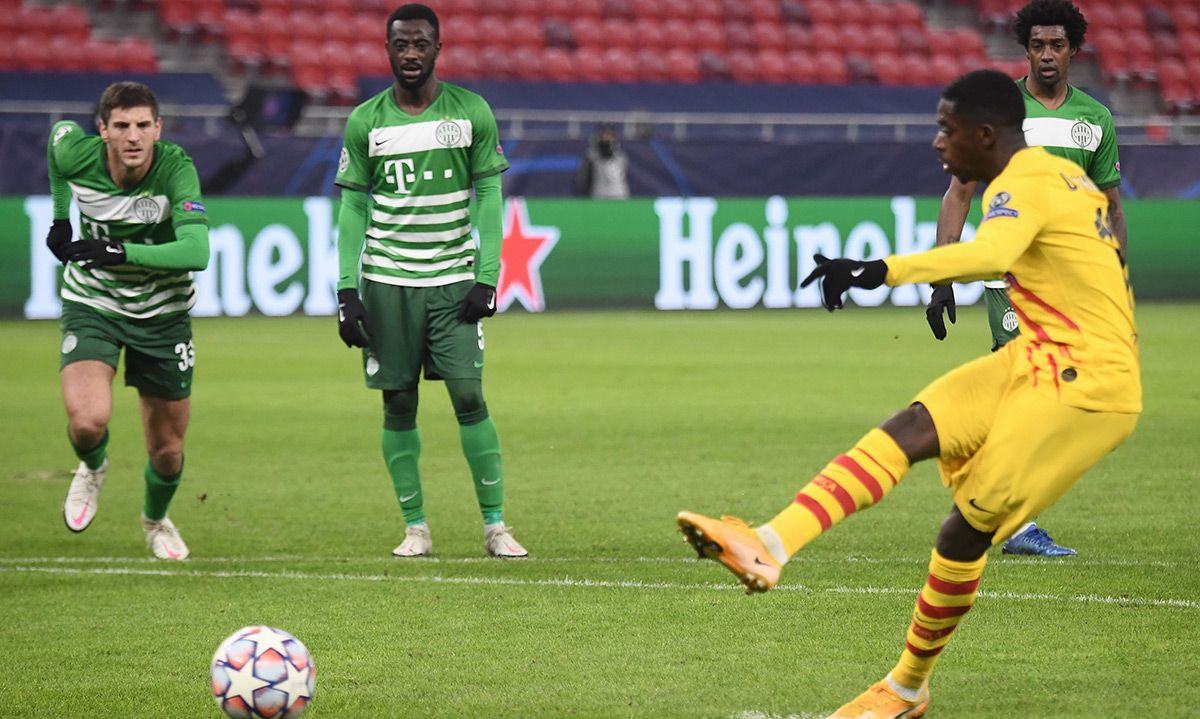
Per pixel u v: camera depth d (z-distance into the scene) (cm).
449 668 1775
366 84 9094
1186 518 2762
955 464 1491
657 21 9919
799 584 2216
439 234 2494
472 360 2492
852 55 10112
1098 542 2538
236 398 4703
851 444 3747
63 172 2358
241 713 1460
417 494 2534
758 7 10131
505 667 1777
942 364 5516
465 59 9356
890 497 3038
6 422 4244
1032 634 1902
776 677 1719
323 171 7325
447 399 4838
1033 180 1461
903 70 10125
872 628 1944
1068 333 1455
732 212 7662
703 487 3147
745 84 9431
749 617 2014
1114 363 1446
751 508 2895
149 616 2062
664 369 5388
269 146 7231
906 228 7762
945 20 10538
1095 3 10369
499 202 2525
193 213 2303
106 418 2345
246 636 1483
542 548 2544
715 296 7669
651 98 9269
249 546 2595
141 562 2456
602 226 7544
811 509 1427
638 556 2459
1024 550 2436
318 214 7194
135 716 1593
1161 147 8119
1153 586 2178
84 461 2467
